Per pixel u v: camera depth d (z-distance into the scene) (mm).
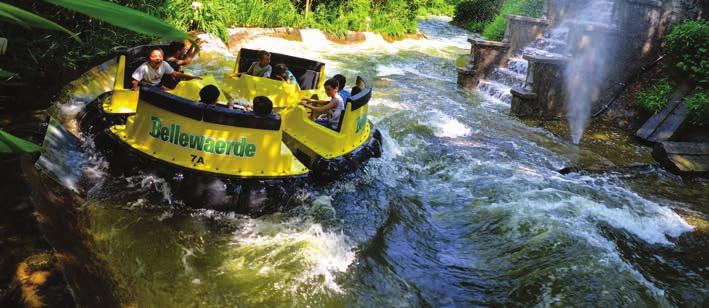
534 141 8953
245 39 13758
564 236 5406
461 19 27734
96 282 3357
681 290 4824
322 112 6484
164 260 4184
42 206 3562
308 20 16500
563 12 13188
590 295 4500
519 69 12312
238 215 4906
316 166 5754
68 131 5559
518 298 4438
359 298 4195
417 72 13891
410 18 20438
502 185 6680
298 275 4312
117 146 5070
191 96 6059
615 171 7762
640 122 10125
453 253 5113
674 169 7879
